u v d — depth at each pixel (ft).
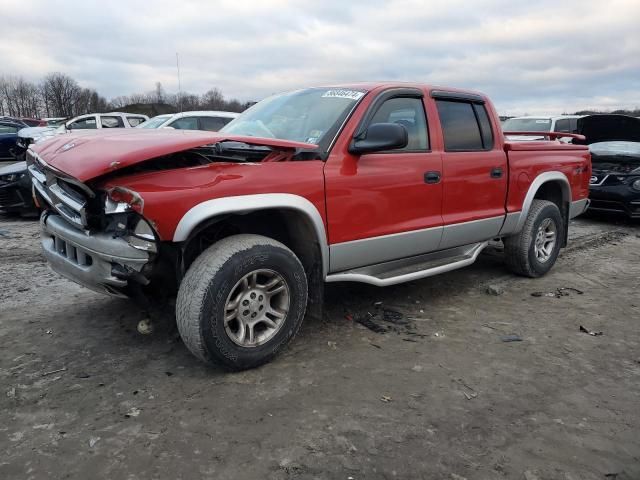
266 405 9.21
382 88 12.69
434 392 9.76
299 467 7.57
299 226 11.21
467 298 15.30
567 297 15.56
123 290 10.38
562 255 21.11
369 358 11.15
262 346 10.44
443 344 11.96
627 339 12.41
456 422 8.78
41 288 15.30
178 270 10.44
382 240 12.38
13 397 9.34
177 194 9.17
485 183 14.94
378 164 12.13
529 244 16.80
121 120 46.65
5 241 21.20
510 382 10.20
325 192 11.09
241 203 9.73
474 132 14.93
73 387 9.73
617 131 39.14
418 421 8.79
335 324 13.05
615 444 8.26
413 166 12.88
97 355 11.07
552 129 40.37
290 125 12.49
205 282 9.51
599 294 15.88
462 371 10.62
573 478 7.46
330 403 9.30
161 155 9.16
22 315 13.20
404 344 11.92
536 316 13.87
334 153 11.41
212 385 9.88
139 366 10.61
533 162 16.58
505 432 8.52
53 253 11.16
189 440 8.18
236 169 9.99
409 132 13.16
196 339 9.60
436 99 14.02
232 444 8.09
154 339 11.88
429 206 13.44
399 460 7.77
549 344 12.05
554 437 8.40
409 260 13.70
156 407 9.10
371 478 7.37
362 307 14.30
